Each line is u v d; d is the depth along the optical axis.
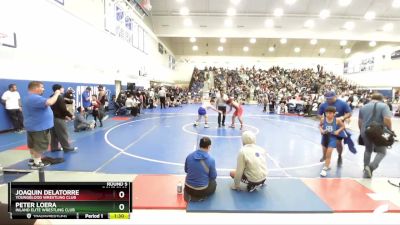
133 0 17.09
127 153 6.16
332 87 29.58
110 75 14.34
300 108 16.30
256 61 36.00
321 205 3.55
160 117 13.53
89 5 12.00
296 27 22.86
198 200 3.62
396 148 7.28
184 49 34.94
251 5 20.92
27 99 4.68
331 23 22.39
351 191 4.05
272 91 26.41
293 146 7.34
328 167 5.01
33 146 4.80
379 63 27.80
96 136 8.15
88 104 10.73
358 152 6.71
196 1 20.64
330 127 5.01
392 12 20.97
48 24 9.12
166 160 5.66
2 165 4.98
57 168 4.95
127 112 14.59
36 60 8.58
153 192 3.93
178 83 36.09
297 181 4.46
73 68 10.74
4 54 7.35
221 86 28.19
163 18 22.02
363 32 23.12
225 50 35.12
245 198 3.73
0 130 7.59
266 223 3.14
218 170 5.09
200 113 10.58
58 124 5.97
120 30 15.53
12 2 7.49
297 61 35.78
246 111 18.58
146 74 20.80
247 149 3.93
